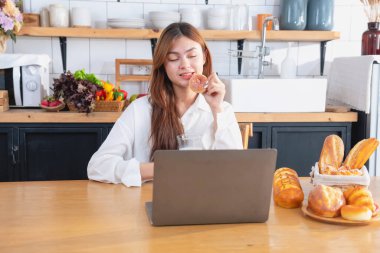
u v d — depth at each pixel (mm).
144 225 1098
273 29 3387
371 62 2846
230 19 3328
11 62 2881
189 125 1885
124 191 1428
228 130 1752
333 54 3609
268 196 1099
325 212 1129
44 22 3184
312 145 3018
